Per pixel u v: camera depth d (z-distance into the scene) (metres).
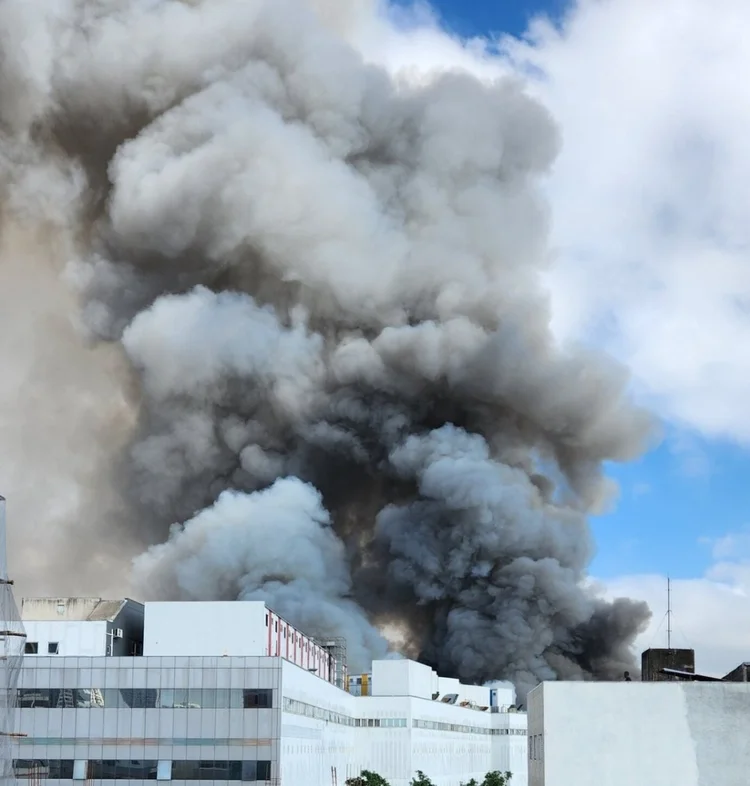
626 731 58.34
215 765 76.69
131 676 77.94
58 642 84.25
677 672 70.75
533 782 70.81
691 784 57.50
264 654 86.50
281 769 76.94
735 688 57.97
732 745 57.59
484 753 137.75
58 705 77.81
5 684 65.81
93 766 77.12
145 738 77.12
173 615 87.00
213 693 77.44
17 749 77.38
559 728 58.72
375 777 104.81
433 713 120.81
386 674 117.81
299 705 84.19
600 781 58.06
